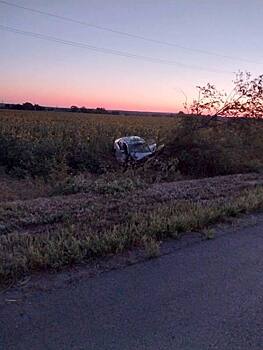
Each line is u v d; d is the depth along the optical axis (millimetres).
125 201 8086
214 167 14859
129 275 4371
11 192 11312
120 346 3027
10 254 4684
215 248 5352
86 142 20656
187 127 15203
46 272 4371
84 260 4738
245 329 3314
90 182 10125
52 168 14820
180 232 5961
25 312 3490
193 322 3408
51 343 3033
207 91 15039
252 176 12148
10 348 2953
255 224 6609
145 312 3555
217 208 7141
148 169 14383
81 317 3432
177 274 4438
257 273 4527
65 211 7094
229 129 14977
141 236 5527
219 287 4125
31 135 23719
